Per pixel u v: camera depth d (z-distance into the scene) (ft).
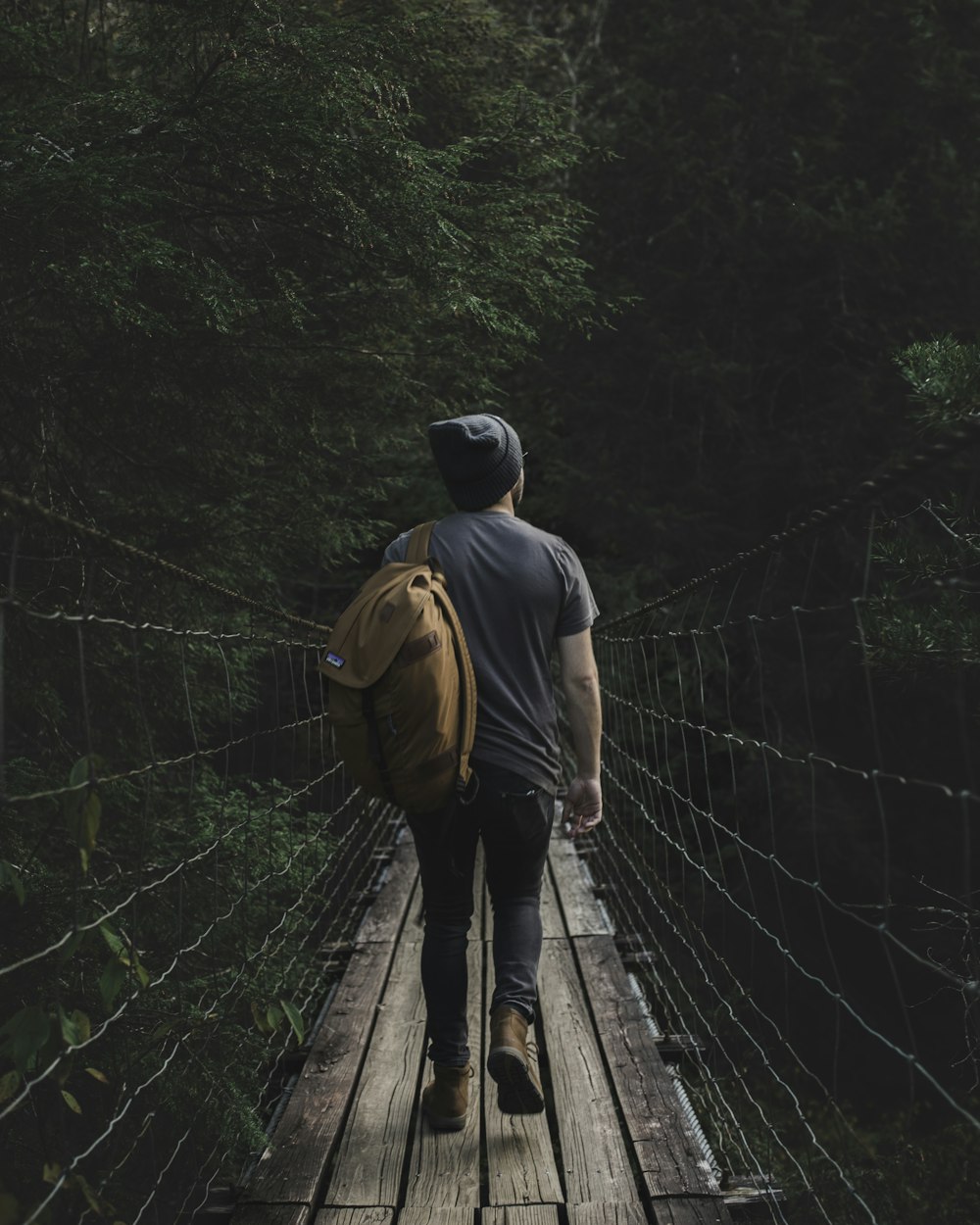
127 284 14.67
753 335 40.27
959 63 38.14
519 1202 8.11
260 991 10.93
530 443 42.04
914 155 39.19
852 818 37.35
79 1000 12.17
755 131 40.45
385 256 18.63
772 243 38.63
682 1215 7.88
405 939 14.75
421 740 7.53
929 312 38.19
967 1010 11.48
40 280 15.62
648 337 38.99
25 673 16.96
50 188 13.98
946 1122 24.68
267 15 16.78
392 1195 8.25
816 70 39.04
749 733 39.58
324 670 7.66
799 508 38.93
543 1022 11.71
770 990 37.35
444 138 24.79
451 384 23.70
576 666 8.30
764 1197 8.15
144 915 15.28
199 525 19.95
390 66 19.04
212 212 18.69
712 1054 10.98
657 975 12.78
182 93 16.88
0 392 17.71
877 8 39.75
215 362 19.10
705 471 40.86
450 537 8.30
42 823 14.20
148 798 7.00
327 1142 9.03
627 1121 9.34
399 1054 10.89
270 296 19.74
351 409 22.09
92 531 6.07
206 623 20.79
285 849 17.87
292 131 16.24
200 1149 11.86
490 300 19.93
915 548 11.73
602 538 41.83
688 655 39.52
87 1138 11.76
